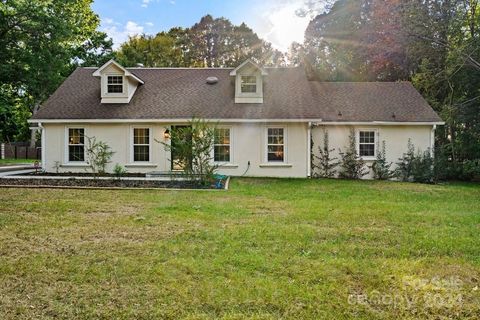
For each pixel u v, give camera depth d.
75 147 16.56
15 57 20.80
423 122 16.88
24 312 3.33
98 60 32.50
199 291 3.76
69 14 22.47
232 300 3.56
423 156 16.98
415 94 18.77
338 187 12.82
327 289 3.83
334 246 5.35
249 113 16.23
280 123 16.23
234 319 3.22
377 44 25.06
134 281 4.02
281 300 3.57
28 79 21.31
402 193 11.48
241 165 16.31
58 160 16.47
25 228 6.27
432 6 20.12
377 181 15.59
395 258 4.87
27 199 9.30
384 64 25.06
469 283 4.05
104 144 16.23
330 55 31.72
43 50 21.05
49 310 3.37
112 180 13.40
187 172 12.97
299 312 3.36
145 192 10.95
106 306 3.45
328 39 31.55
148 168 16.38
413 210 8.31
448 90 20.92
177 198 9.79
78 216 7.32
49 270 4.32
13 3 18.91
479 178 18.31
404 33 21.28
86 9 29.81
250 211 8.01
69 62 26.58
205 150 13.13
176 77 18.75
